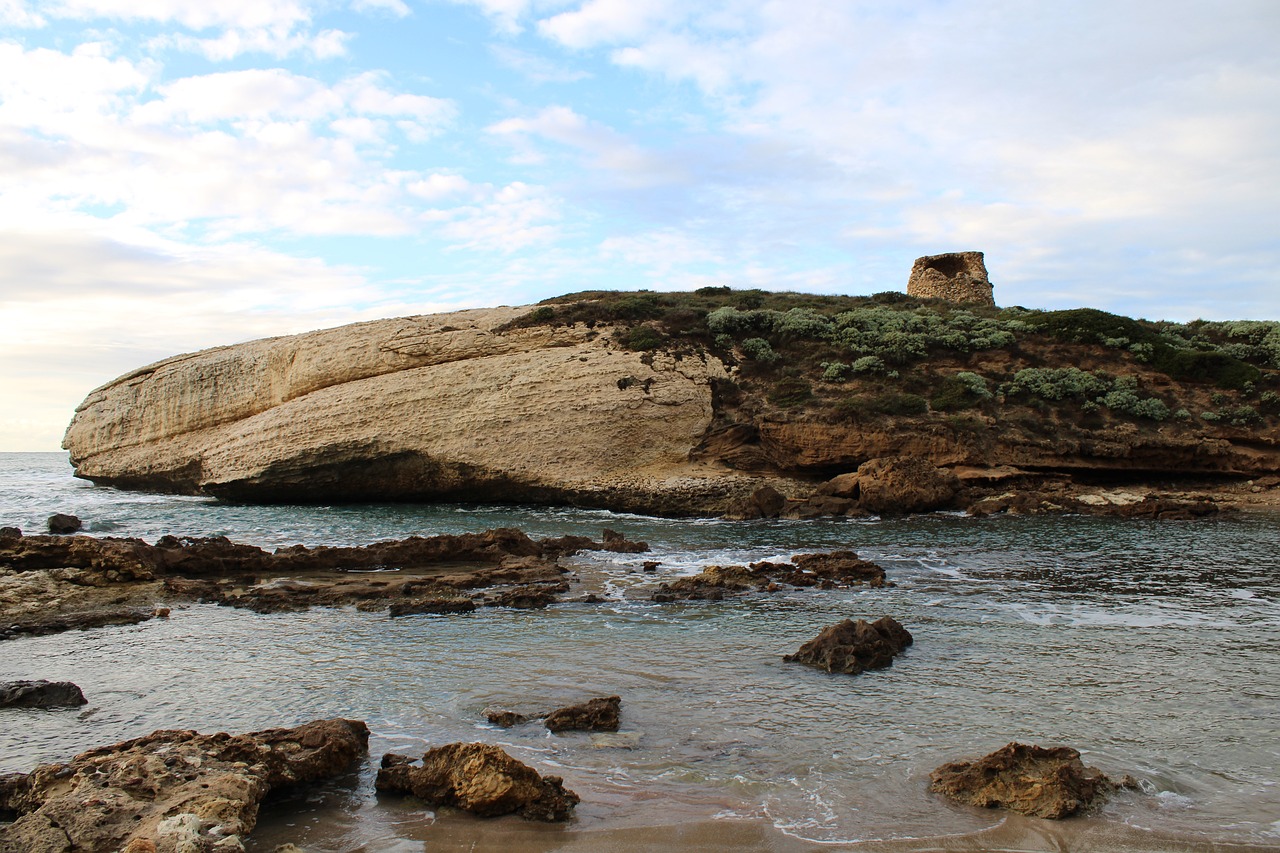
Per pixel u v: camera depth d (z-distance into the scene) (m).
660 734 10.80
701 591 19.27
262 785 8.63
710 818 8.49
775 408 40.88
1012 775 9.06
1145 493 38.16
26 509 38.34
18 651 14.79
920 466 36.69
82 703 11.96
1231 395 42.47
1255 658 14.26
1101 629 16.25
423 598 18.67
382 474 41.25
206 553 22.17
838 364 43.50
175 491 47.56
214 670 13.61
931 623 16.75
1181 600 18.83
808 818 8.52
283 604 18.36
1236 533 28.92
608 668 13.70
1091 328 46.16
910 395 40.66
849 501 35.75
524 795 8.62
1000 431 39.59
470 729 10.97
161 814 7.62
